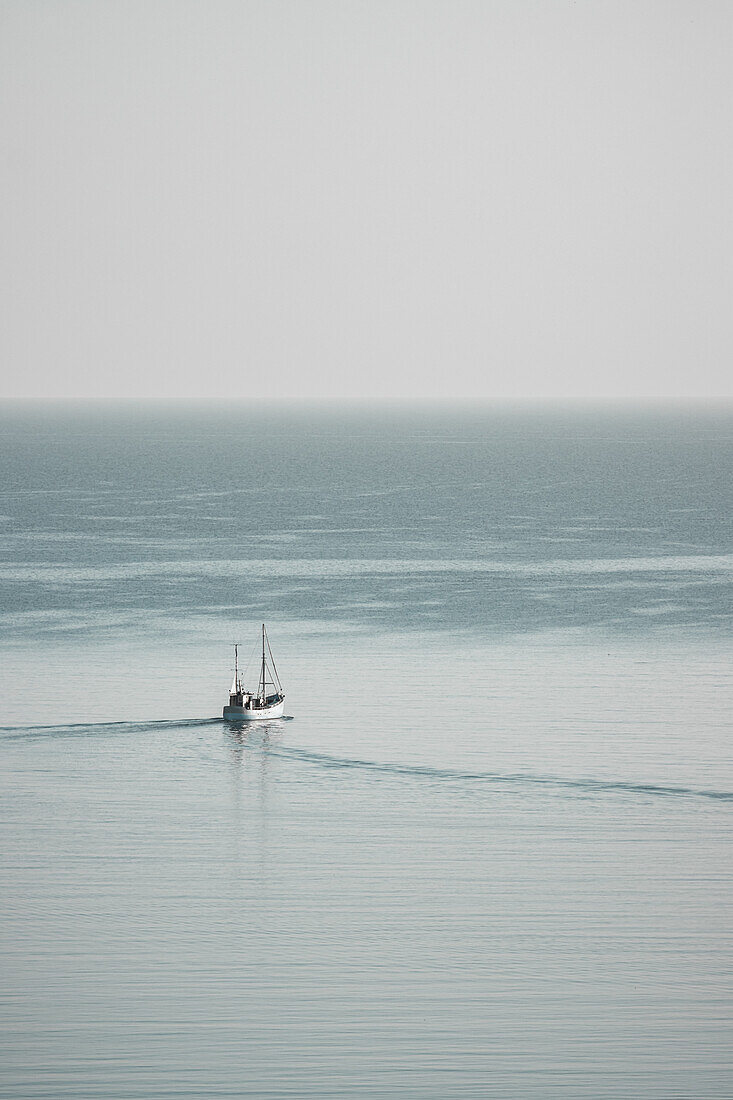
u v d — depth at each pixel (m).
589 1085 126.06
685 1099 124.12
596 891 165.38
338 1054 130.38
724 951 150.38
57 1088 124.94
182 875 169.88
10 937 152.50
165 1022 135.38
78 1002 138.75
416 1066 128.50
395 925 155.88
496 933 154.25
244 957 148.38
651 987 142.62
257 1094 124.50
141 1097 123.81
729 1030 135.00
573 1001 139.88
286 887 166.25
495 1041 132.75
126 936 153.00
